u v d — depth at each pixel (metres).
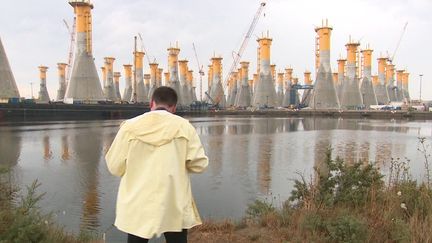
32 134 46.38
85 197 15.73
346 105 143.00
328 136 46.72
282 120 93.50
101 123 70.44
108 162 3.38
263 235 6.07
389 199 6.76
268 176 20.34
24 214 5.74
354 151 32.66
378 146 36.22
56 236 5.90
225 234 6.26
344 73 168.00
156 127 3.32
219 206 14.29
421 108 120.19
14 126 60.62
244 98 180.75
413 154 30.28
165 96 3.53
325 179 7.40
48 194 16.09
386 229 5.73
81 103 91.38
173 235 3.40
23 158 27.47
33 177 20.00
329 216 6.09
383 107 132.12
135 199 3.20
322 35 134.62
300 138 44.06
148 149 3.29
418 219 5.91
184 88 183.38
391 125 71.50
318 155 29.33
